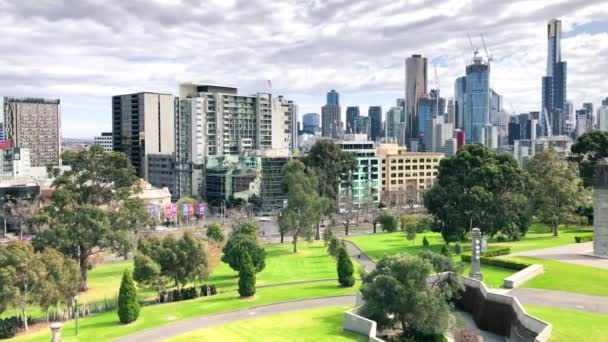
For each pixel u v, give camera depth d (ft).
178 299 253.24
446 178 382.42
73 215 284.41
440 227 376.07
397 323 201.26
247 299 246.27
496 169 360.89
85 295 276.21
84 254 288.92
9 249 214.90
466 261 314.96
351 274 269.23
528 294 224.33
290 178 406.82
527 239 387.55
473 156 380.99
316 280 293.23
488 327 211.20
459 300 236.22
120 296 213.05
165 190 609.83
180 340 187.11
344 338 184.85
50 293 215.72
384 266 194.80
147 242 262.67
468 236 430.61
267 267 337.72
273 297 249.14
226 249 315.17
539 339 166.30
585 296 219.61
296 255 385.50
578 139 424.05
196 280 297.12
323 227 546.26
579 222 439.63
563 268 263.70
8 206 486.38
